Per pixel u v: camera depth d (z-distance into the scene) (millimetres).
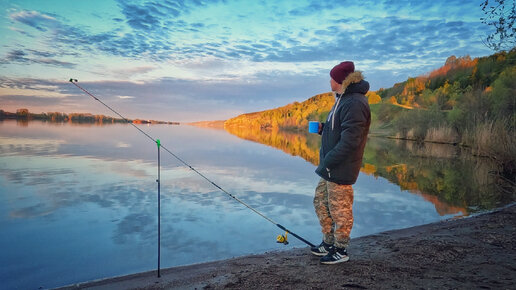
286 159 16297
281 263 3166
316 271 2807
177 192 7695
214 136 40531
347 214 2902
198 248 4105
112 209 6004
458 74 73000
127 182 8789
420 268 2746
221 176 10461
